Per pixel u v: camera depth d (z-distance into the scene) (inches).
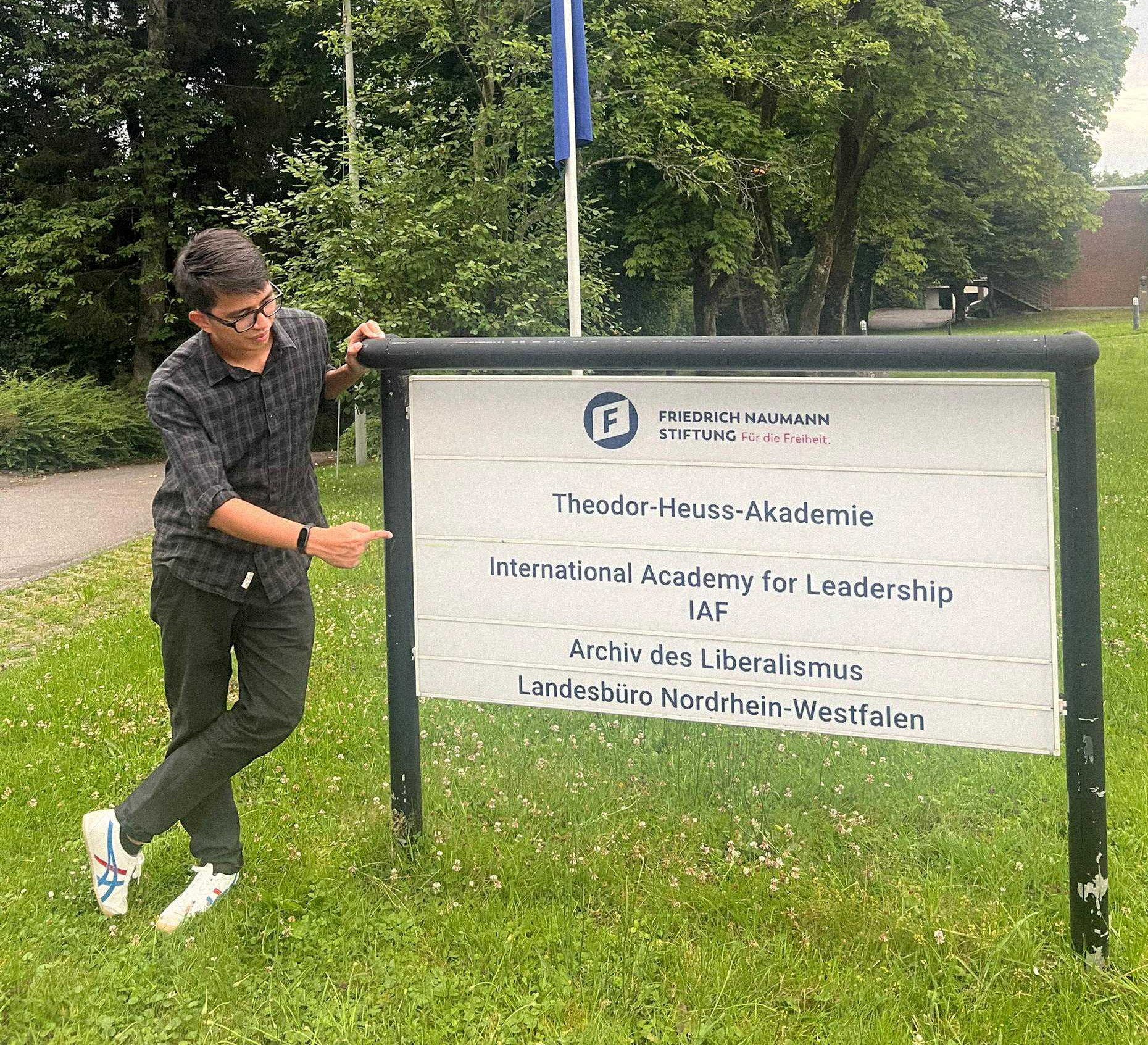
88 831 114.0
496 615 124.0
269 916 114.5
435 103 614.5
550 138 596.4
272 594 109.2
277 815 139.4
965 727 108.7
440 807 137.9
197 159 1024.2
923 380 105.3
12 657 232.2
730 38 663.1
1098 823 101.7
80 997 101.4
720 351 108.2
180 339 1043.3
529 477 120.5
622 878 119.8
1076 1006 95.9
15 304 1035.3
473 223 554.3
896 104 839.7
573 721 165.8
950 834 126.0
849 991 99.3
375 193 539.5
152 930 112.7
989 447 104.4
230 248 99.1
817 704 113.7
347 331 536.1
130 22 1019.9
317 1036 95.7
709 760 149.1
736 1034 94.6
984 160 913.5
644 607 118.6
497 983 102.6
